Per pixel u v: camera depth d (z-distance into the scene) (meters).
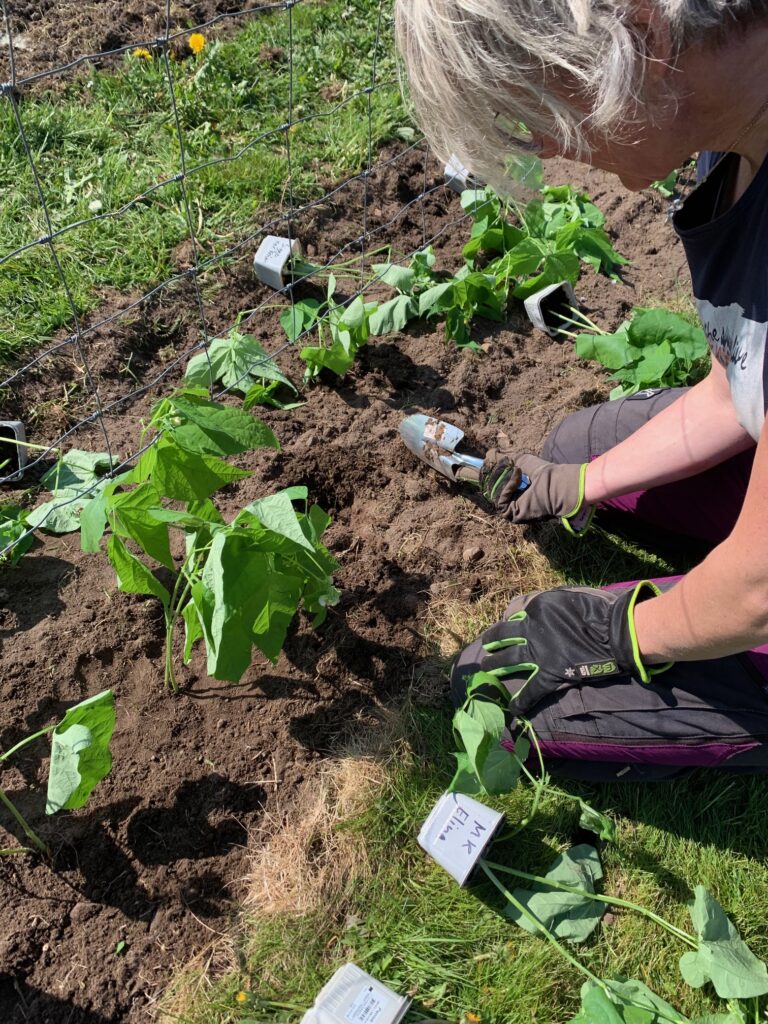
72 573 2.05
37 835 1.70
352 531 2.21
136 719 1.86
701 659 1.47
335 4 3.61
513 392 2.54
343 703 1.92
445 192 3.02
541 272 2.78
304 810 1.78
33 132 2.94
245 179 2.91
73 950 1.60
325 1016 1.47
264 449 2.30
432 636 2.04
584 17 0.94
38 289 2.54
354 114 3.17
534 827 1.78
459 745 1.82
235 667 1.61
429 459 2.26
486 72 1.04
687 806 1.83
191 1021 1.54
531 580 2.16
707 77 1.02
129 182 2.86
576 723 1.70
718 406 1.78
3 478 2.08
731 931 1.58
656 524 2.14
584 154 1.18
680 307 2.75
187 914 1.65
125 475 1.64
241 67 3.29
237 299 2.64
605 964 1.63
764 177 1.18
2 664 1.90
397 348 2.60
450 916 1.67
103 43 3.30
